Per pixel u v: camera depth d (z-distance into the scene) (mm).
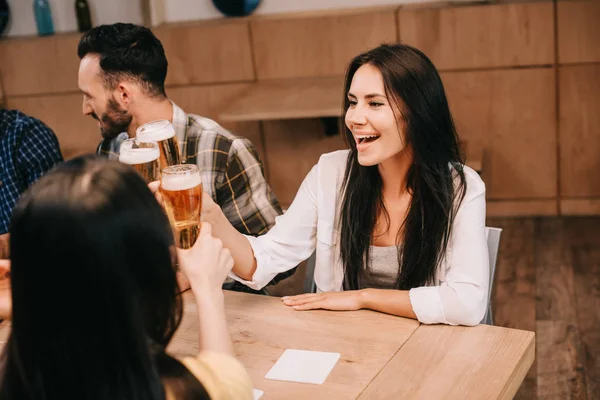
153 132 1661
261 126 4465
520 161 4250
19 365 916
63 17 4676
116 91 2148
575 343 3010
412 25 4117
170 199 1401
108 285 881
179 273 1871
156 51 2162
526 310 3299
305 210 1980
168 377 979
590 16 3920
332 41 4238
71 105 4668
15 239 885
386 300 1656
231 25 4316
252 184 2207
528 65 4066
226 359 1090
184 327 1661
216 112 4512
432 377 1396
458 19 4055
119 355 906
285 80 4359
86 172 902
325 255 1979
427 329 1586
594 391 2693
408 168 1838
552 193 4277
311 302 1705
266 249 1918
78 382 908
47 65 4602
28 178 2697
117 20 4594
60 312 886
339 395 1357
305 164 4477
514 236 4090
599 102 4051
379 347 1514
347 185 1903
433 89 1740
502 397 1353
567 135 4152
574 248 3883
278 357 1504
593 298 3357
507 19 4008
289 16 4316
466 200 1807
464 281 1678
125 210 893
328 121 4309
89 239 866
